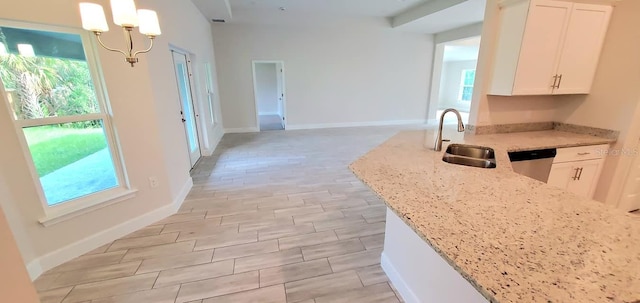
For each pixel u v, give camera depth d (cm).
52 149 203
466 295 127
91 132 224
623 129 251
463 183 150
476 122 287
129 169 246
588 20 247
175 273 203
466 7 494
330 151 543
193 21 453
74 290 186
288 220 279
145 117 253
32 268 196
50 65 198
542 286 73
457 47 912
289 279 197
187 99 442
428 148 231
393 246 191
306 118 760
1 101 178
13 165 185
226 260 218
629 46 240
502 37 257
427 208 119
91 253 224
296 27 680
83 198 224
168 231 257
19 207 189
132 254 224
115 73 226
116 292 185
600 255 85
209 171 427
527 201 126
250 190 354
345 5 584
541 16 235
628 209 284
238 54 665
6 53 180
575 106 289
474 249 89
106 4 212
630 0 236
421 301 164
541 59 248
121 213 247
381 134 695
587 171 266
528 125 304
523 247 90
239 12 618
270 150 550
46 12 188
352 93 771
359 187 364
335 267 210
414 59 787
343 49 727
